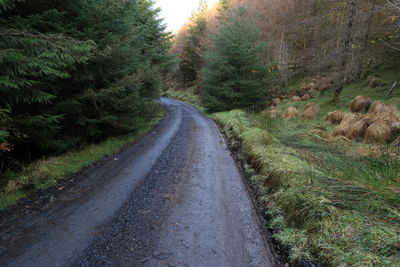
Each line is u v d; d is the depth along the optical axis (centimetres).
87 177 473
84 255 238
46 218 312
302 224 253
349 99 1170
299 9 1753
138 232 279
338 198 264
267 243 257
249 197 375
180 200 365
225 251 243
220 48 1780
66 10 568
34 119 430
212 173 495
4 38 338
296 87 1953
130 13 782
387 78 1279
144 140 860
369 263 170
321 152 499
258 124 906
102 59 635
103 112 711
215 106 1825
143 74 857
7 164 483
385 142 543
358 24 1110
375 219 217
